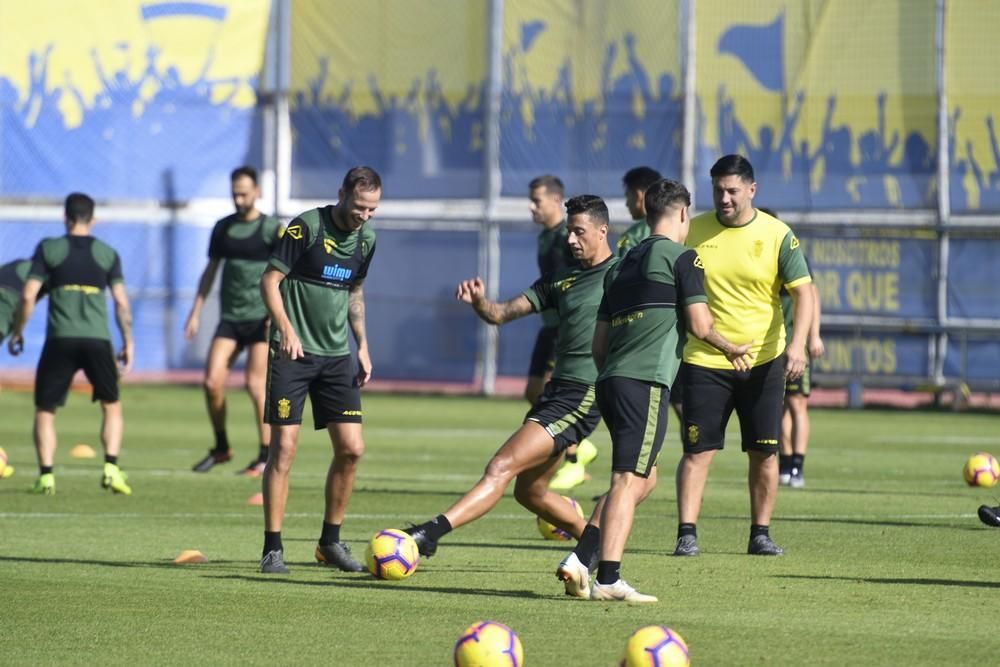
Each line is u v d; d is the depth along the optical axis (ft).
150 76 359.46
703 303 87.86
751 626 80.28
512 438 94.94
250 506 141.38
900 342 328.90
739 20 335.88
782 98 334.44
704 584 94.94
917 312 329.72
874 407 329.52
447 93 347.56
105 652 73.31
